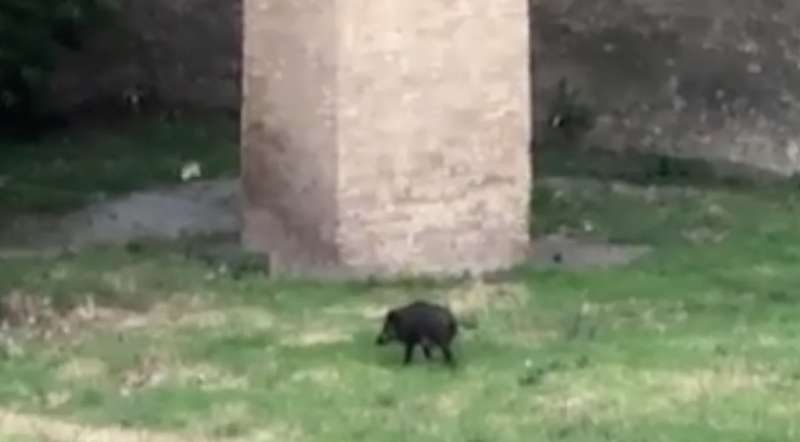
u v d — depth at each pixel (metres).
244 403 28.30
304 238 37.94
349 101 36.91
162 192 47.59
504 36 38.25
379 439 26.34
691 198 46.41
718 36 53.34
